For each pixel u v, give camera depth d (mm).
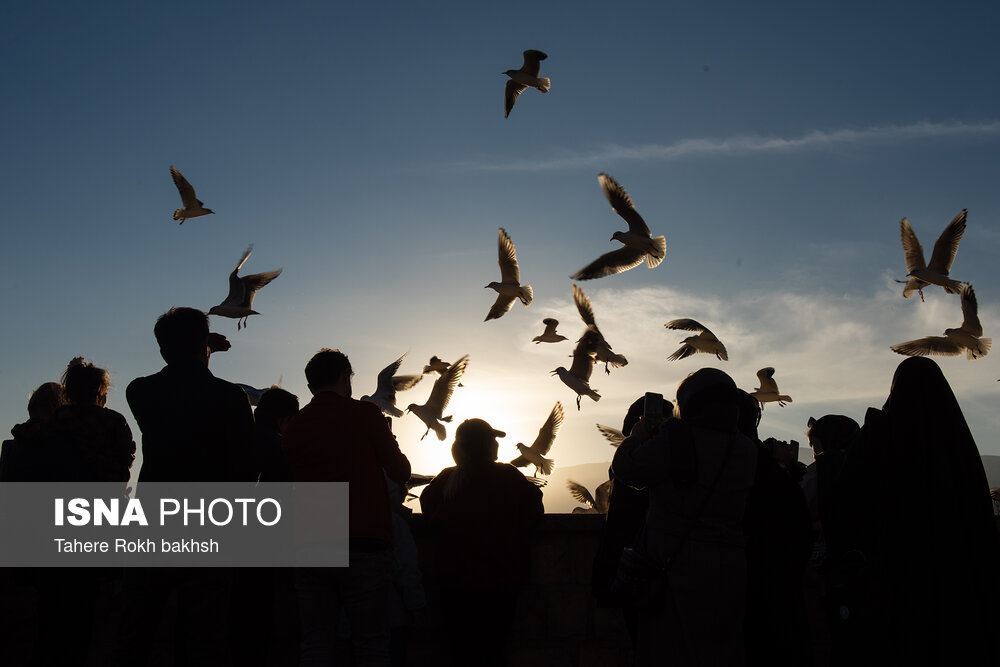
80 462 5645
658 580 4590
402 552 5613
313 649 5016
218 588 5105
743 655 4598
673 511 4664
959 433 4398
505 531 5727
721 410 4734
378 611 5055
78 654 5500
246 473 5219
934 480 4309
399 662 5715
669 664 4547
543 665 6191
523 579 5785
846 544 4809
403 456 5367
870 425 4633
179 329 5262
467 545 5676
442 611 5836
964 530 4246
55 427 5660
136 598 4977
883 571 4406
